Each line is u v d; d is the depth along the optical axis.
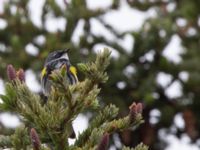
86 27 14.90
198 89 14.13
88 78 5.70
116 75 13.55
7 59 14.46
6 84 5.79
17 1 15.84
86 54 14.22
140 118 5.97
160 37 13.80
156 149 14.34
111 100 13.42
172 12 15.73
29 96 5.70
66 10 14.98
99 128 5.93
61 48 13.94
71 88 5.61
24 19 15.43
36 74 14.01
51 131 5.66
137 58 13.96
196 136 14.31
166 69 13.98
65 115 5.65
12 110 5.84
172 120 14.06
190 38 15.34
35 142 5.36
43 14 15.25
